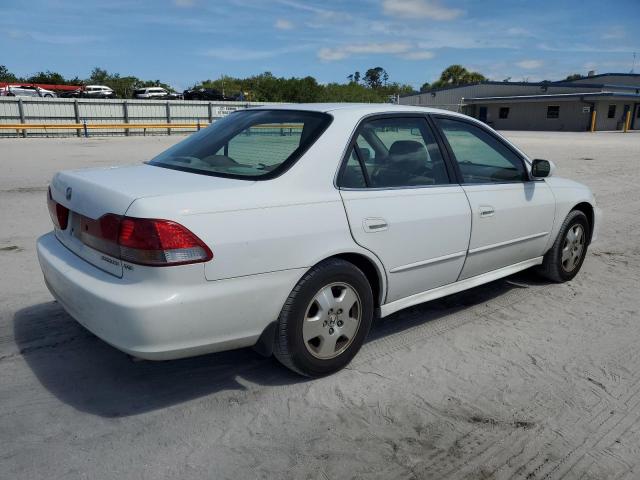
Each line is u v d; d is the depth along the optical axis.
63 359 3.48
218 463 2.56
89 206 2.88
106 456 2.58
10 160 15.08
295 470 2.53
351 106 3.61
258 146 3.37
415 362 3.59
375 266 3.38
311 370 3.21
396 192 3.47
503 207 4.18
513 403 3.14
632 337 4.08
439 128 3.93
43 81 66.25
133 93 50.59
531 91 50.00
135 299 2.58
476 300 4.77
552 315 4.46
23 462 2.52
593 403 3.16
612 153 20.52
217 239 2.70
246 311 2.84
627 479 2.55
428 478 2.52
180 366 3.44
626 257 6.27
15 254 5.66
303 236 2.97
